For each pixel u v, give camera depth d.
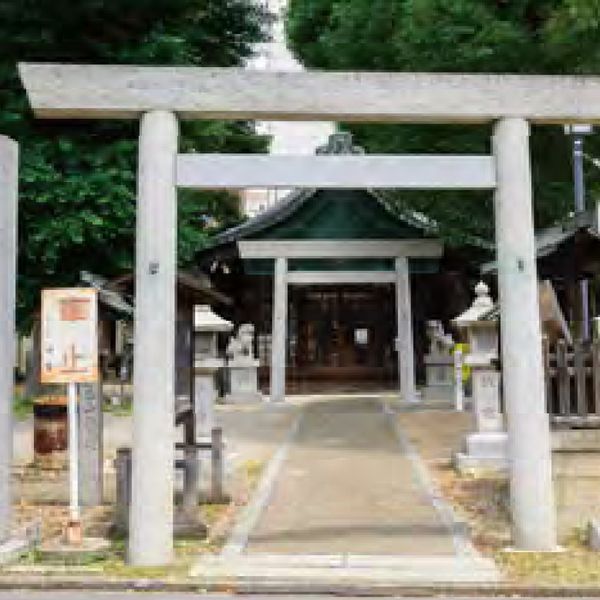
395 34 15.54
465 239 19.73
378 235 21.42
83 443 9.18
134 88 6.96
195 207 16.09
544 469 6.93
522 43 12.91
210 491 9.07
